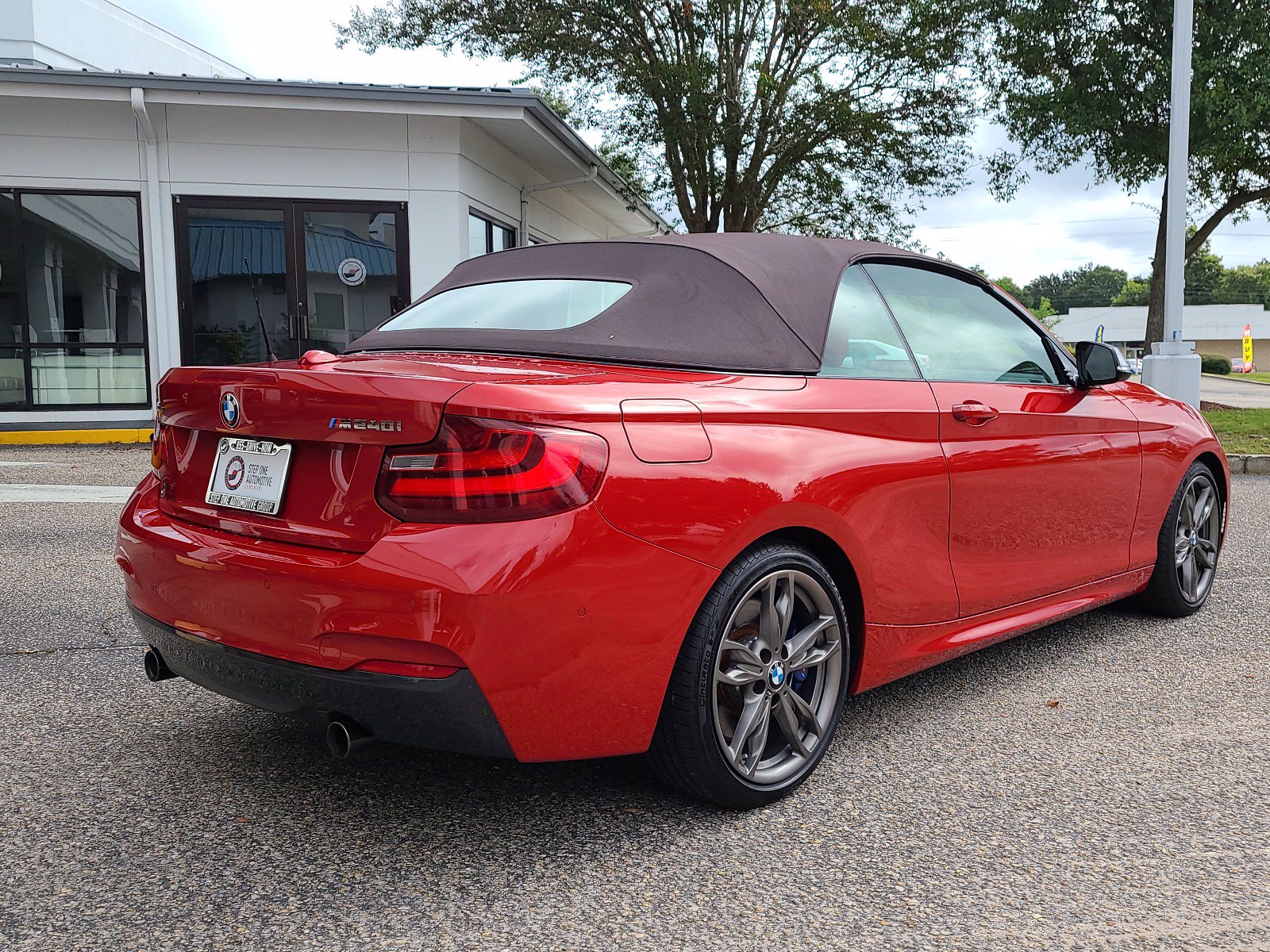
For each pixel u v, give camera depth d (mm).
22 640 3711
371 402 2039
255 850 2186
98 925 1894
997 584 3098
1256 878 2084
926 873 2100
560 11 15992
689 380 2395
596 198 17766
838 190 16938
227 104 10836
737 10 15773
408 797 2459
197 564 2246
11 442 10523
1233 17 13781
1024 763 2676
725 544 2217
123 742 2789
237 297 11555
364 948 1826
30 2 14516
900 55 15812
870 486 2590
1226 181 16391
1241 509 7023
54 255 11148
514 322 2719
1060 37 15180
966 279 3377
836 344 2746
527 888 2037
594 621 2039
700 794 2342
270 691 2152
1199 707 3107
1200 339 92000
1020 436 3148
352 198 11703
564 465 2004
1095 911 1960
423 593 1922
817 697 2555
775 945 1845
